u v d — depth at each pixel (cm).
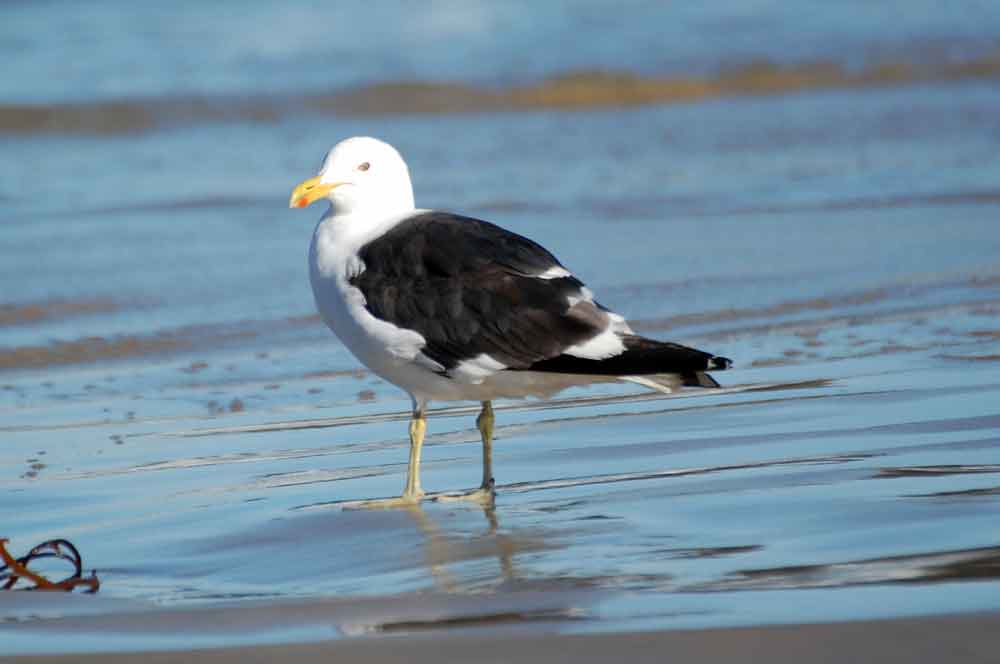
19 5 4331
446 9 4294
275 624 754
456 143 2889
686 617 730
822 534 863
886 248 1908
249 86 3441
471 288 962
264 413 1295
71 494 1055
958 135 2791
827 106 3225
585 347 938
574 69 3631
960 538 841
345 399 1339
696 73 3603
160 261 1952
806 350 1422
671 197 2317
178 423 1267
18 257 1970
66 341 1584
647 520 917
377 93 3362
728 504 940
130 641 732
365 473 1093
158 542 930
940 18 4062
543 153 2761
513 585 802
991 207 2141
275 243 2066
